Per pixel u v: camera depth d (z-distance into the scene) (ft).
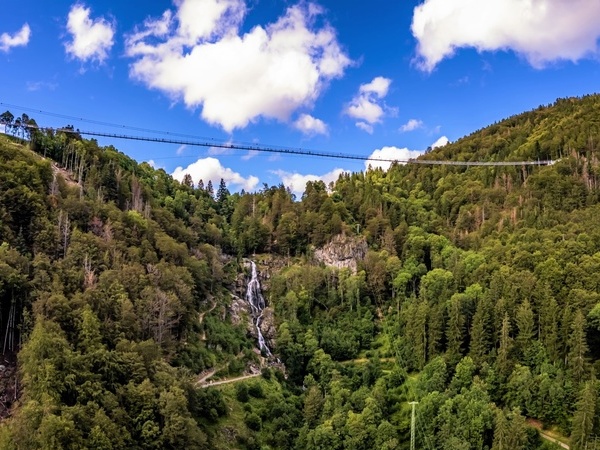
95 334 377.71
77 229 500.74
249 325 639.35
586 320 455.63
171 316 489.26
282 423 471.21
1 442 296.10
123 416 344.08
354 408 468.34
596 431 386.52
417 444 426.51
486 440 402.31
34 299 396.37
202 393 444.55
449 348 504.84
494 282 526.16
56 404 318.24
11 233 451.53
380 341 605.73
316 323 635.66
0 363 377.71
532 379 431.84
